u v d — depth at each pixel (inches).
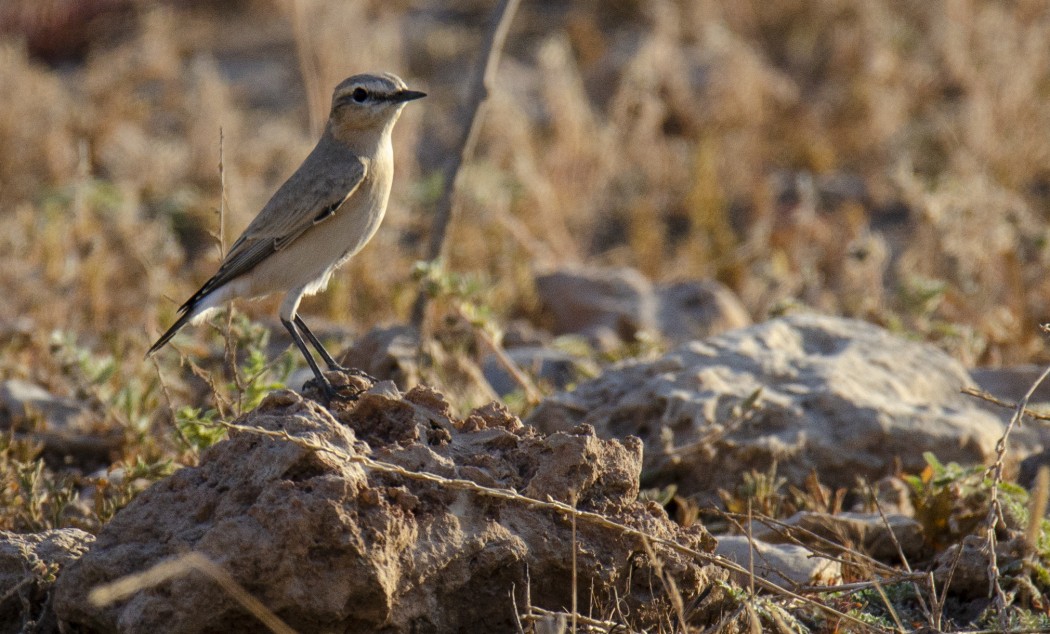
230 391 426.6
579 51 1094.4
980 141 832.3
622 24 1161.4
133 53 1034.7
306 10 930.1
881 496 414.6
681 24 1077.1
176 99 991.6
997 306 614.5
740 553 349.1
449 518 290.4
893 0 1066.1
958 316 612.4
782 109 938.1
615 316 642.2
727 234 764.0
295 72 1073.5
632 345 564.7
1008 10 1018.1
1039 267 626.8
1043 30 940.0
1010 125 856.9
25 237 693.3
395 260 687.1
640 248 757.9
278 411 313.4
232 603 270.8
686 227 837.2
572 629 279.3
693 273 741.3
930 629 307.7
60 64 1123.9
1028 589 335.0
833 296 664.4
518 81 1030.4
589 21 1114.7
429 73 1080.8
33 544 316.5
